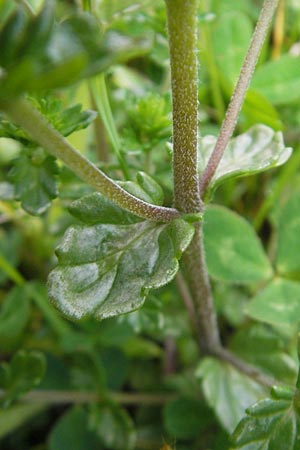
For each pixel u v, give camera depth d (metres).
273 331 0.12
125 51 0.06
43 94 0.09
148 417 0.12
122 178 0.11
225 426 0.10
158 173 0.10
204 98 0.13
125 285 0.08
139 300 0.08
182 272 0.11
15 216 0.12
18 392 0.11
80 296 0.08
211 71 0.12
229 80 0.13
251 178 0.13
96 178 0.07
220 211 0.11
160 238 0.08
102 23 0.11
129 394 0.12
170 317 0.12
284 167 0.13
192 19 0.07
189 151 0.08
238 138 0.09
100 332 0.12
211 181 0.08
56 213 0.12
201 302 0.10
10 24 0.06
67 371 0.12
